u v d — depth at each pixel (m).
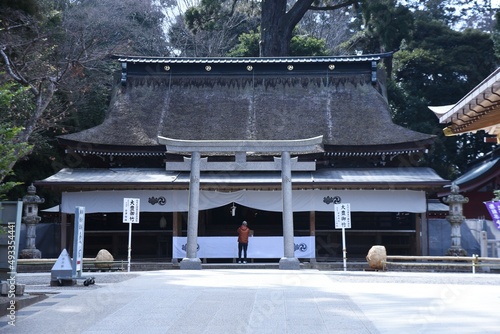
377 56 39.47
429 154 54.09
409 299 13.48
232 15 59.78
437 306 12.34
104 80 46.09
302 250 30.12
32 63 25.73
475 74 56.19
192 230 25.92
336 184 31.05
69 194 32.09
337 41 69.81
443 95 56.97
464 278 20.31
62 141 34.47
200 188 31.42
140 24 61.06
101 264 26.12
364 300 13.27
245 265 28.22
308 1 50.62
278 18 50.59
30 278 21.64
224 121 37.59
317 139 25.77
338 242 35.06
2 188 11.68
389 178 32.09
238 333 9.60
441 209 37.84
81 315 11.35
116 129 36.41
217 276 20.02
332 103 38.69
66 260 17.59
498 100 9.99
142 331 9.81
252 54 57.12
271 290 15.09
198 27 54.53
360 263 28.34
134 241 35.44
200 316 11.13
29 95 29.92
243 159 26.20
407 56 56.66
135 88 39.72
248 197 32.03
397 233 33.28
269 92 39.53
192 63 39.62
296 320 10.66
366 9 52.75
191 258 25.78
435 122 55.28
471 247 34.25
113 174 33.31
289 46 52.16
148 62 39.69
